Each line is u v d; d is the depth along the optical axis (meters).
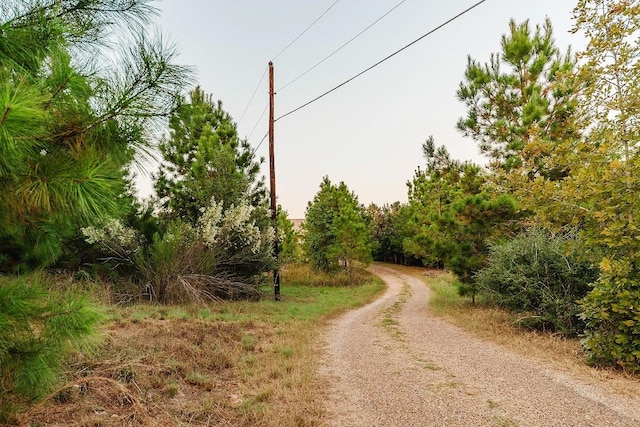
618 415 4.35
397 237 43.91
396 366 6.45
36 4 2.12
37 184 1.88
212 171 15.62
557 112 11.87
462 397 4.96
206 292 12.39
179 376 5.36
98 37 2.45
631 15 6.15
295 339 8.16
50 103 1.97
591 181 6.26
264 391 5.01
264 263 14.95
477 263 12.95
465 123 13.80
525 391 5.13
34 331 2.10
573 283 8.47
